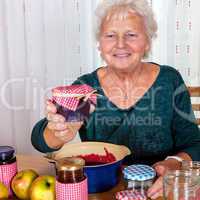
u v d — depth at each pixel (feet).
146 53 4.72
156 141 4.68
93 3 6.55
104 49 4.50
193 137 4.57
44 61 7.03
